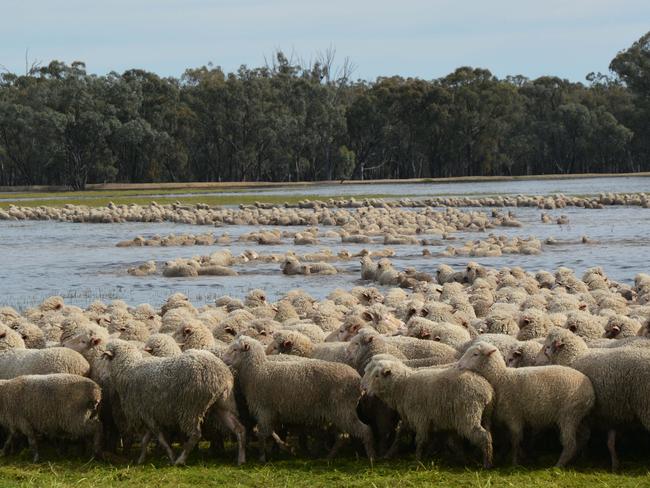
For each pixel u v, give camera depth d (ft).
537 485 48.91
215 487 50.44
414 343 63.72
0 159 619.67
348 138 652.89
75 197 430.61
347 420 54.90
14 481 52.01
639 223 255.09
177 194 451.94
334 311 85.97
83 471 53.93
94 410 56.65
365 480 50.47
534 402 52.26
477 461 53.78
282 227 268.00
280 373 55.67
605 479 50.03
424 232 235.40
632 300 107.04
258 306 96.22
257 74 645.92
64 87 547.49
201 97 609.83
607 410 53.31
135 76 611.88
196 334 65.72
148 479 51.90
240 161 625.41
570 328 67.46
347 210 315.37
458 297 96.63
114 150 573.33
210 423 55.98
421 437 53.83
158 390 54.90
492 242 199.82
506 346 60.85
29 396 56.08
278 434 59.57
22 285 154.71
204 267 165.89
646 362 52.54
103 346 63.05
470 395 51.96
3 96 590.14
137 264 182.19
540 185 507.30
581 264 169.48
